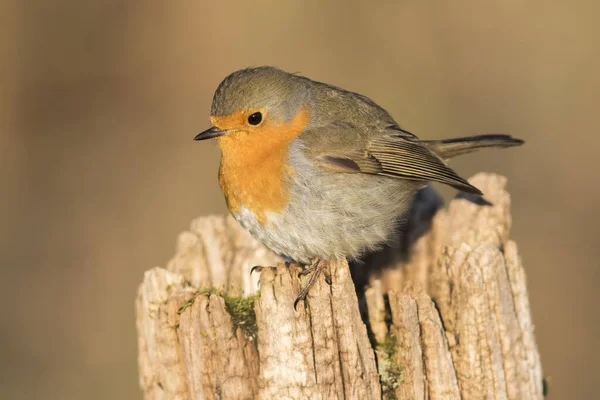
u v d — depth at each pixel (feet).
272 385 22.04
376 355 23.38
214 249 28.73
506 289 23.82
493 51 48.83
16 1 49.29
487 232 27.71
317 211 26.81
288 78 27.35
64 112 49.26
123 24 50.16
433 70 48.75
